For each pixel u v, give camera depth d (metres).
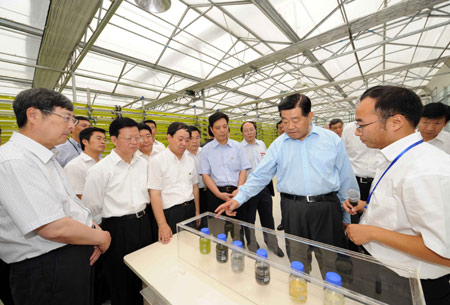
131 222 1.22
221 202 1.81
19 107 0.73
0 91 4.43
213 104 7.61
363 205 0.93
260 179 1.24
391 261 0.67
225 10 3.09
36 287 0.74
